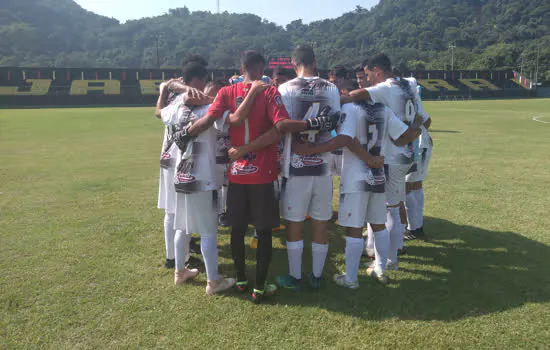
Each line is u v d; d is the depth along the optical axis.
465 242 3.88
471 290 2.93
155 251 3.67
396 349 2.26
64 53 171.88
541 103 40.00
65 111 29.41
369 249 3.63
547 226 4.26
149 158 8.75
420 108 3.29
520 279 3.09
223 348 2.27
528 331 2.42
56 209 4.95
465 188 5.89
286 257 3.70
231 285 3.02
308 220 4.86
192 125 2.72
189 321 2.54
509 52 99.69
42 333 2.41
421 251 3.71
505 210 4.83
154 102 46.50
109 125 16.98
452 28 169.00
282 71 4.27
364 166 2.90
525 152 9.17
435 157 8.58
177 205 2.93
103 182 6.43
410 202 3.99
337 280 3.10
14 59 155.75
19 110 31.47
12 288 2.94
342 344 2.30
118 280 3.10
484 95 60.66
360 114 2.84
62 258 3.48
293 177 2.87
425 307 2.71
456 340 2.34
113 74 51.38
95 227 4.30
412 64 98.06
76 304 2.73
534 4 178.25
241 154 2.70
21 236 4.01
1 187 6.07
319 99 2.79
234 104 2.72
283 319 2.57
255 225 2.75
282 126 2.57
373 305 2.75
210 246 2.84
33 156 8.97
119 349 2.27
